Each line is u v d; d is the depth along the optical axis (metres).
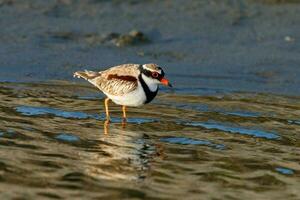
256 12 22.77
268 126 14.77
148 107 15.90
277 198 11.12
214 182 11.67
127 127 14.41
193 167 12.31
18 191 11.03
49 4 23.28
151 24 21.94
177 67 19.00
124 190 11.21
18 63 18.88
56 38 20.86
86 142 13.38
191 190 11.32
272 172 12.21
